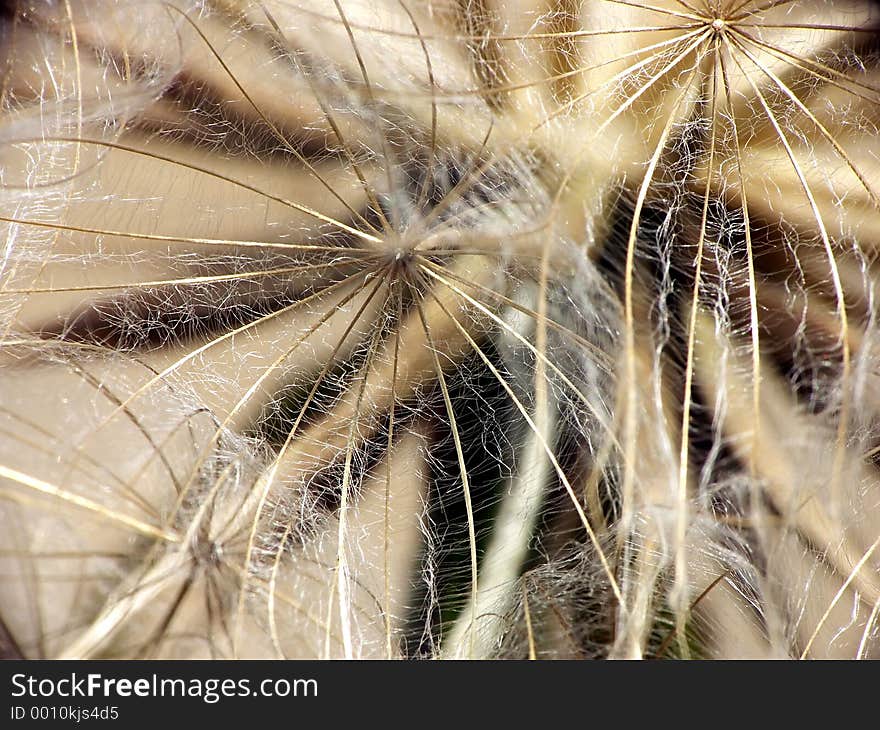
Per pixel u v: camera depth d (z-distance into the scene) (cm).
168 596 16
